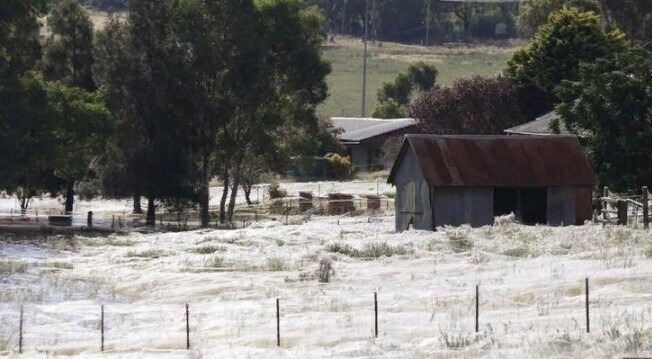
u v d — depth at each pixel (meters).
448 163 142.12
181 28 193.75
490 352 50.84
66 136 170.25
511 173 142.88
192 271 102.69
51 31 197.00
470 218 141.38
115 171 187.00
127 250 125.00
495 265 92.25
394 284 84.50
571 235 112.62
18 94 159.00
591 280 75.94
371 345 55.28
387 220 166.38
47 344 63.41
